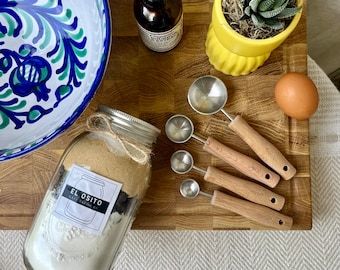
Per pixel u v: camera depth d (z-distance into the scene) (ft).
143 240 3.16
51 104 2.27
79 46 2.25
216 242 3.19
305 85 2.25
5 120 2.28
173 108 2.40
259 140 2.33
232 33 2.02
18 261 3.24
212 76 2.37
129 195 2.08
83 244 2.06
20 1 2.34
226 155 2.33
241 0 2.00
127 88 2.39
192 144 2.40
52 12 2.31
